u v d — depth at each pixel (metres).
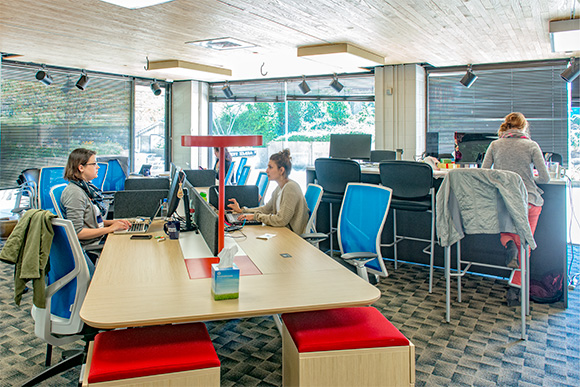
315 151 9.35
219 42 6.01
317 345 1.73
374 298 1.84
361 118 8.73
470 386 2.43
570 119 7.17
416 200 4.00
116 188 6.33
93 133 8.76
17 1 4.21
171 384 1.60
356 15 4.71
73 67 8.07
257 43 6.07
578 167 7.18
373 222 2.88
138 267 2.27
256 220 3.39
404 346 1.80
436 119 8.19
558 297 3.66
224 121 10.25
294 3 4.29
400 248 4.88
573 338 3.03
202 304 1.76
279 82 9.53
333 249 5.25
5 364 2.64
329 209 5.21
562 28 4.86
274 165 3.47
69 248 2.15
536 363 2.69
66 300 2.24
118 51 6.63
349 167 4.38
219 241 2.44
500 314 3.45
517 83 7.51
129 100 9.35
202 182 5.85
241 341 2.98
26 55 6.87
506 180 2.95
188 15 4.70
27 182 5.81
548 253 3.75
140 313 1.66
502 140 3.67
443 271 4.56
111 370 1.55
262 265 2.30
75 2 4.24
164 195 3.87
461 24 5.07
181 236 3.05
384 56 7.01
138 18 4.81
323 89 9.13
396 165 3.96
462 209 3.10
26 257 2.08
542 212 3.77
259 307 1.73
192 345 1.74
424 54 6.83
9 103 7.45
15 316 3.37
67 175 3.13
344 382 1.77
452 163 4.96
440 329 3.17
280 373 2.56
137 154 9.61
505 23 5.03
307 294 1.88
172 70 7.91
